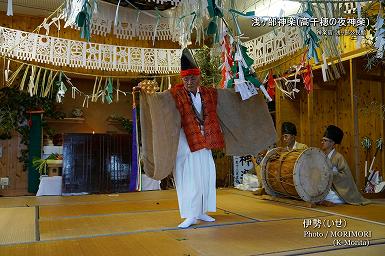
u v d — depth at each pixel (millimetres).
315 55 2707
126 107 7129
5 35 3779
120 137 5230
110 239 2346
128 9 3689
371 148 5258
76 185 4922
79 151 5000
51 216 3217
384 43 2230
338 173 4035
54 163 5215
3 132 6039
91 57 4457
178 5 3188
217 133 2939
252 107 3162
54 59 4078
